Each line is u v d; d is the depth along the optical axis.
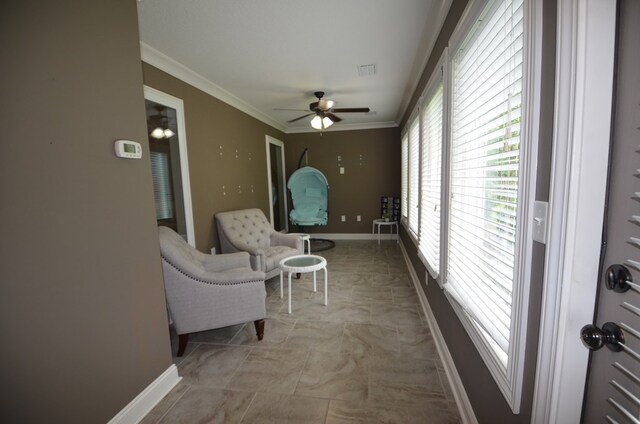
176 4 1.91
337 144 6.14
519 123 0.96
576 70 0.67
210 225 3.44
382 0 1.91
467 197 1.53
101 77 1.41
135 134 1.61
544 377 0.79
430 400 1.64
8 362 1.06
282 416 1.56
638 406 0.62
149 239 1.70
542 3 0.81
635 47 0.60
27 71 1.11
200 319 2.11
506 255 1.09
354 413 1.56
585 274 0.71
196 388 1.79
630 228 0.63
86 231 1.33
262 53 2.65
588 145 0.67
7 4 1.05
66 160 1.25
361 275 3.84
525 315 0.90
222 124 3.73
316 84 3.50
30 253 1.12
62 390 1.23
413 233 3.64
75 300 1.28
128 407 1.52
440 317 2.12
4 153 1.05
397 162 5.96
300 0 1.89
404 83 3.52
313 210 5.74
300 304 2.96
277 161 5.95
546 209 0.79
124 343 1.51
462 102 1.57
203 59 2.75
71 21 1.28
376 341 2.24
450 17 1.82
